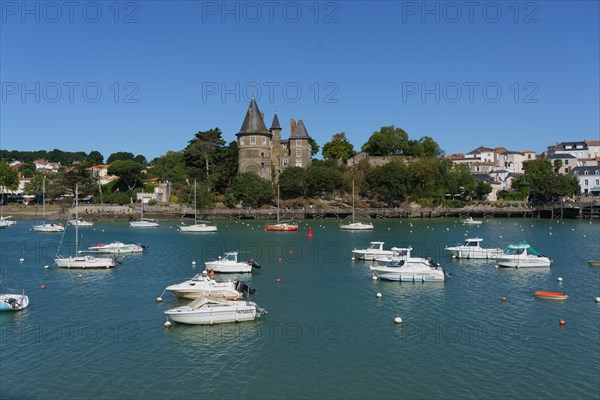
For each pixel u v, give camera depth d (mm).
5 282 52125
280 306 42594
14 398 26109
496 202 159250
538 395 26531
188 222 131000
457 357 31391
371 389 27219
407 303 43469
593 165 184875
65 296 46094
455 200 162375
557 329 36406
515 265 59656
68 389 27156
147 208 142375
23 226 121812
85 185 152000
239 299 43562
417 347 33031
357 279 53500
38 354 31797
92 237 96625
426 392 26891
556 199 162375
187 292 43844
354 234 100875
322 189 155125
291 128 169875
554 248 77312
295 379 28406
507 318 39062
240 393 26781
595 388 27266
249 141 156375
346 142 183250
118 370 29500
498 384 27734
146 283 51625
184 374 29000
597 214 137750
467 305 42844
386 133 183500
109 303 43594
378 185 157250
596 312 40562
